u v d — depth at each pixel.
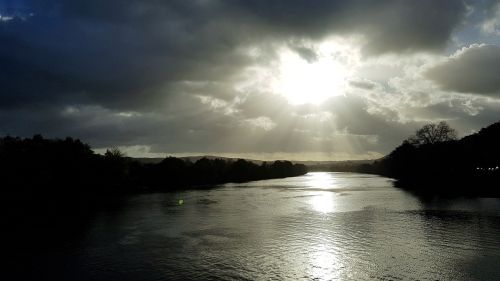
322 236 64.12
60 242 62.88
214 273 45.81
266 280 43.12
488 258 49.72
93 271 47.69
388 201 112.31
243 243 60.16
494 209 90.25
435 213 86.12
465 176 161.25
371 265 47.72
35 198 127.56
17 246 60.47
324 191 159.12
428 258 50.19
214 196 138.62
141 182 190.25
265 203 113.56
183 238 64.50
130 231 71.12
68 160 142.50
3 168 121.44
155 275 45.59
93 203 118.06
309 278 43.56
